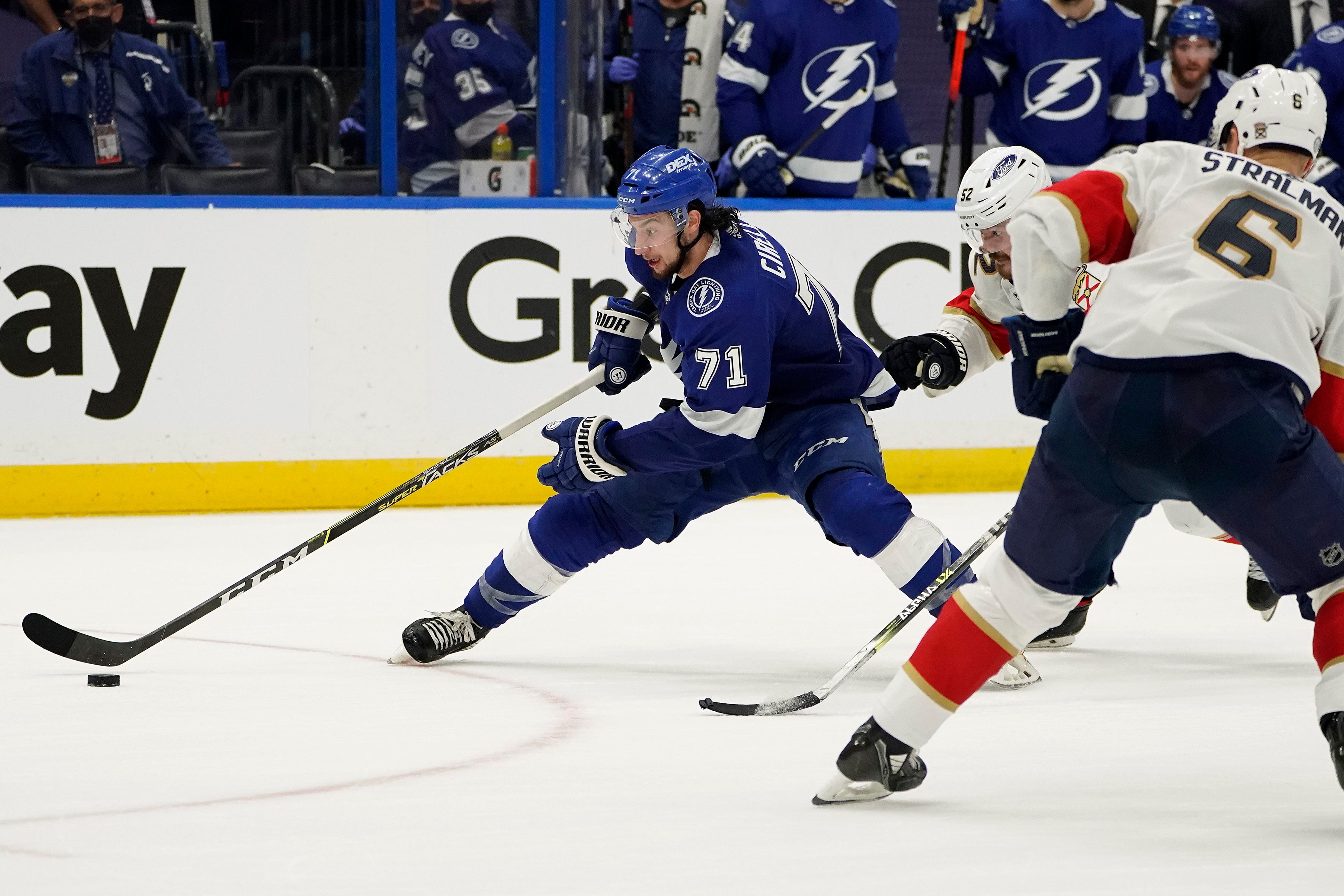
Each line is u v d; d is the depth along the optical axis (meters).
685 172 11.14
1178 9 24.31
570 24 22.28
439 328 21.73
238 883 7.03
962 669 8.11
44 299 20.47
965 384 23.30
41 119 21.33
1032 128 23.56
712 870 7.25
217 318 21.05
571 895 6.90
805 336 11.63
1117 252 8.10
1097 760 9.45
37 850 7.52
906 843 7.70
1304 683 11.87
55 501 20.77
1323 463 7.71
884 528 11.32
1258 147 8.37
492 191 22.42
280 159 21.84
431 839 7.72
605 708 10.94
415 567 17.19
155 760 9.36
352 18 21.81
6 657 12.59
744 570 17.20
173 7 21.45
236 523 20.39
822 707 11.03
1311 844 7.70
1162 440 7.68
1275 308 7.72
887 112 23.67
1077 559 8.02
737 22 23.69
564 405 22.19
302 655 12.77
